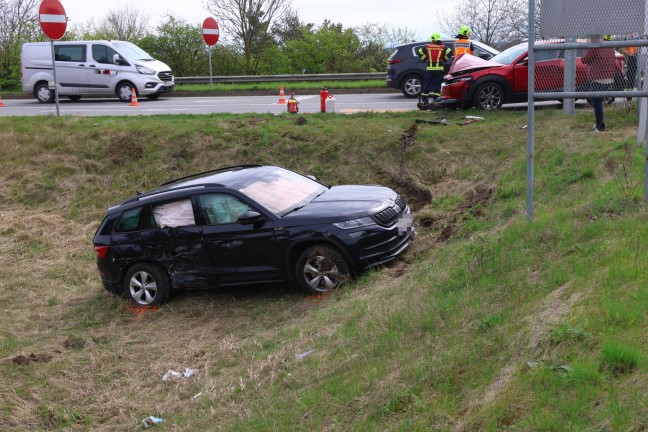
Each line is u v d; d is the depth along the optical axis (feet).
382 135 42.70
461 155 39.45
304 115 50.55
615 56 25.62
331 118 49.01
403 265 27.63
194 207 28.66
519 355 14.80
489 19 107.34
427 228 32.35
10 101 81.41
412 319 19.61
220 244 27.94
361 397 16.06
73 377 23.09
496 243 23.34
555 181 30.01
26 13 112.78
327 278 26.71
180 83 88.99
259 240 27.40
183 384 21.56
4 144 48.60
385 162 41.04
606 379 12.71
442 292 21.21
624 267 16.80
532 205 24.77
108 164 46.09
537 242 21.79
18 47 107.04
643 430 11.10
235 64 109.60
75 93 73.82
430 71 51.98
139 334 26.76
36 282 34.12
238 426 17.28
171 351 24.52
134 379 22.59
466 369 15.23
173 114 55.42
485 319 17.28
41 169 46.55
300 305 26.45
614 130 36.81
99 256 30.27
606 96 23.09
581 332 14.24
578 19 22.79
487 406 13.17
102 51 72.95
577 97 23.41
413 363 16.61
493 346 15.67
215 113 53.52
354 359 18.69
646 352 13.00
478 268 21.56
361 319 21.75
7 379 22.90
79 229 40.86
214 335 25.46
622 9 22.33
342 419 15.48
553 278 18.20
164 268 29.27
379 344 18.83
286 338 22.94
